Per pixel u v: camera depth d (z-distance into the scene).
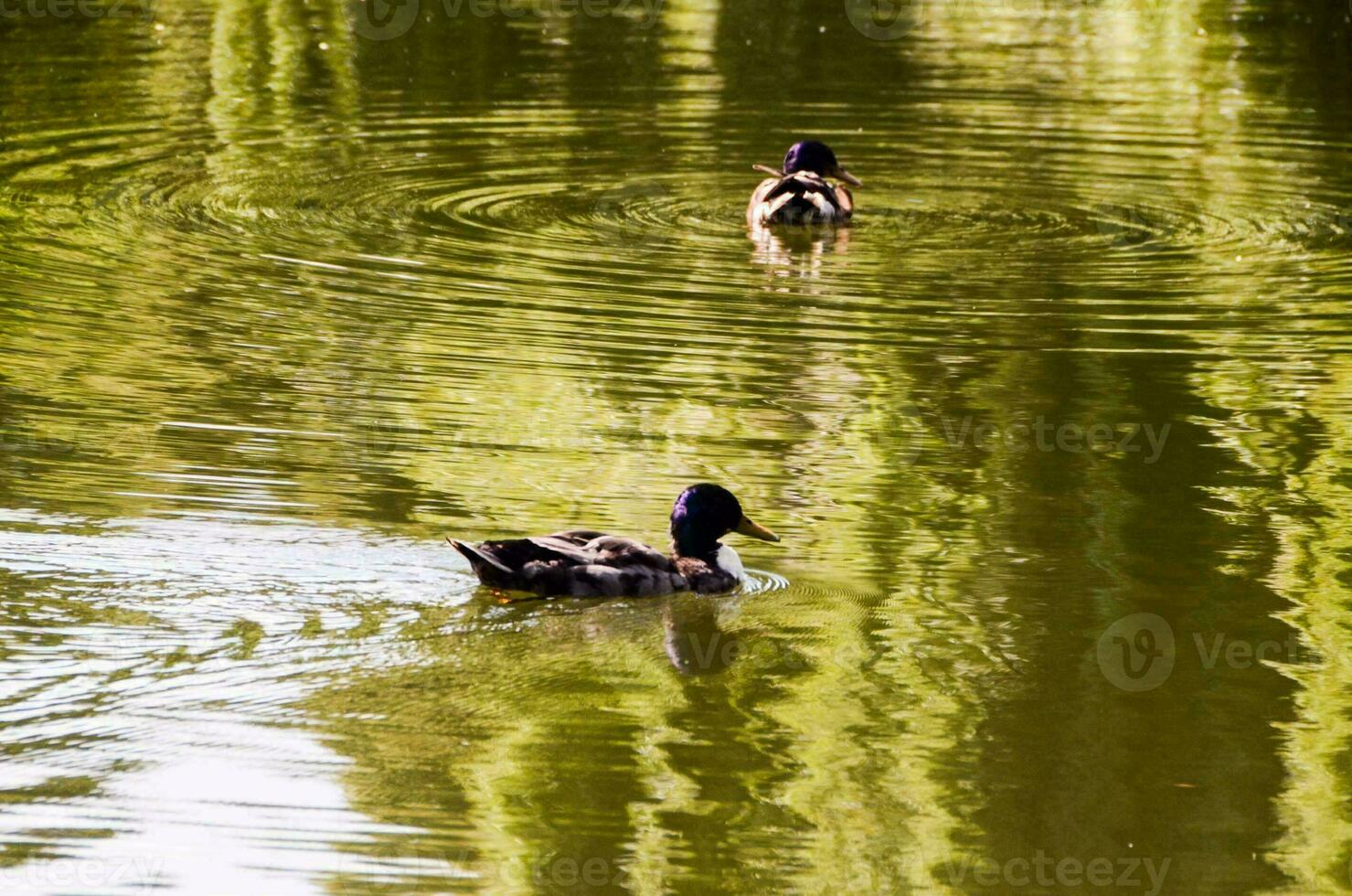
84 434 13.95
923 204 23.25
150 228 20.78
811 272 19.75
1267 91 31.47
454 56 33.34
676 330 17.56
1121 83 32.16
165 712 9.20
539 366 16.38
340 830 8.29
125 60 31.41
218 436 14.10
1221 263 20.30
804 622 10.88
